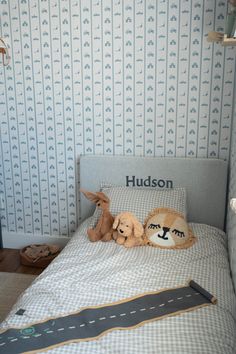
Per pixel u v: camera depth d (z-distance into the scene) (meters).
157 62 2.49
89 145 2.78
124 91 2.60
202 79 2.46
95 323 1.49
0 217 3.14
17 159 2.97
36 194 3.02
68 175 2.90
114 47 2.53
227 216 2.51
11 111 2.86
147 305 1.60
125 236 2.25
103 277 1.84
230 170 2.48
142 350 1.34
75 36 2.58
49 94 2.74
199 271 1.91
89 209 2.82
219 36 2.15
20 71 2.75
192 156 2.62
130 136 2.68
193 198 2.59
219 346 1.36
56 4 2.55
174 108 2.55
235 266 1.80
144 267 1.93
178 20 2.39
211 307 1.59
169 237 2.23
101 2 2.47
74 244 2.29
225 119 2.49
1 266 2.87
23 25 2.64
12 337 1.41
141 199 2.49
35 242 3.13
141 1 2.41
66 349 1.35
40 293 1.73
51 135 2.83
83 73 2.64
